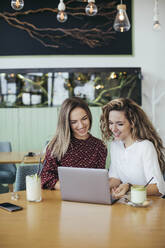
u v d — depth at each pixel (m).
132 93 5.07
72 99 2.13
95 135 4.98
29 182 1.76
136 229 1.34
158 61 5.40
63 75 5.02
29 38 5.27
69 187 1.75
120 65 5.36
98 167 2.20
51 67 5.29
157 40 5.39
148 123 2.02
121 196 1.79
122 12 2.94
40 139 4.97
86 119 2.13
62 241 1.23
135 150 1.97
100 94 5.02
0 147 4.39
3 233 1.32
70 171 1.72
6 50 5.26
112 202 1.70
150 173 1.88
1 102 4.96
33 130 4.97
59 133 2.13
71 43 5.30
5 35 5.25
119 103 2.00
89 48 5.32
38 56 5.29
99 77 5.03
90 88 5.03
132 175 2.00
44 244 1.20
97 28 5.30
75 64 5.32
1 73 4.97
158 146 2.02
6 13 5.21
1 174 3.93
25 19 5.25
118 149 2.07
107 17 5.30
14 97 4.97
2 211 1.61
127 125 1.99
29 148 4.96
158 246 1.17
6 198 1.84
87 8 3.07
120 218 1.48
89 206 1.67
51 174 2.08
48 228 1.36
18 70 5.00
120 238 1.25
